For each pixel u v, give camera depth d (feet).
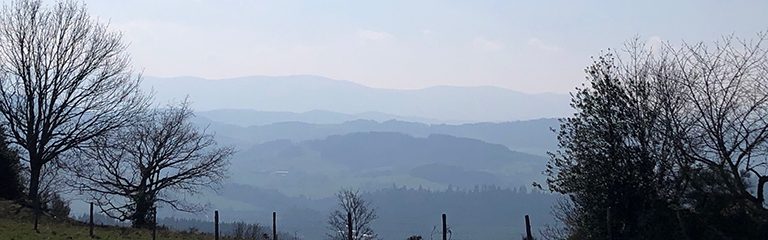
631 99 71.15
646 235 69.41
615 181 72.43
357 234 108.58
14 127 132.67
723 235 64.75
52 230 95.96
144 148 146.00
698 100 63.98
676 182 69.67
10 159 134.31
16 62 132.16
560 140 76.43
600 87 72.74
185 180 150.41
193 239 107.65
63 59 135.54
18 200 125.90
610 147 72.59
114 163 143.64
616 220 72.54
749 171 62.39
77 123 137.69
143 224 136.15
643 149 71.00
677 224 68.08
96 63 139.03
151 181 145.69
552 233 80.59
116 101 141.79
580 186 74.84
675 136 66.13
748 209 64.75
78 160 140.56
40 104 134.31
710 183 65.77
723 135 62.75
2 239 80.28
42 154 134.92
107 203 142.10
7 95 132.05
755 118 61.52
